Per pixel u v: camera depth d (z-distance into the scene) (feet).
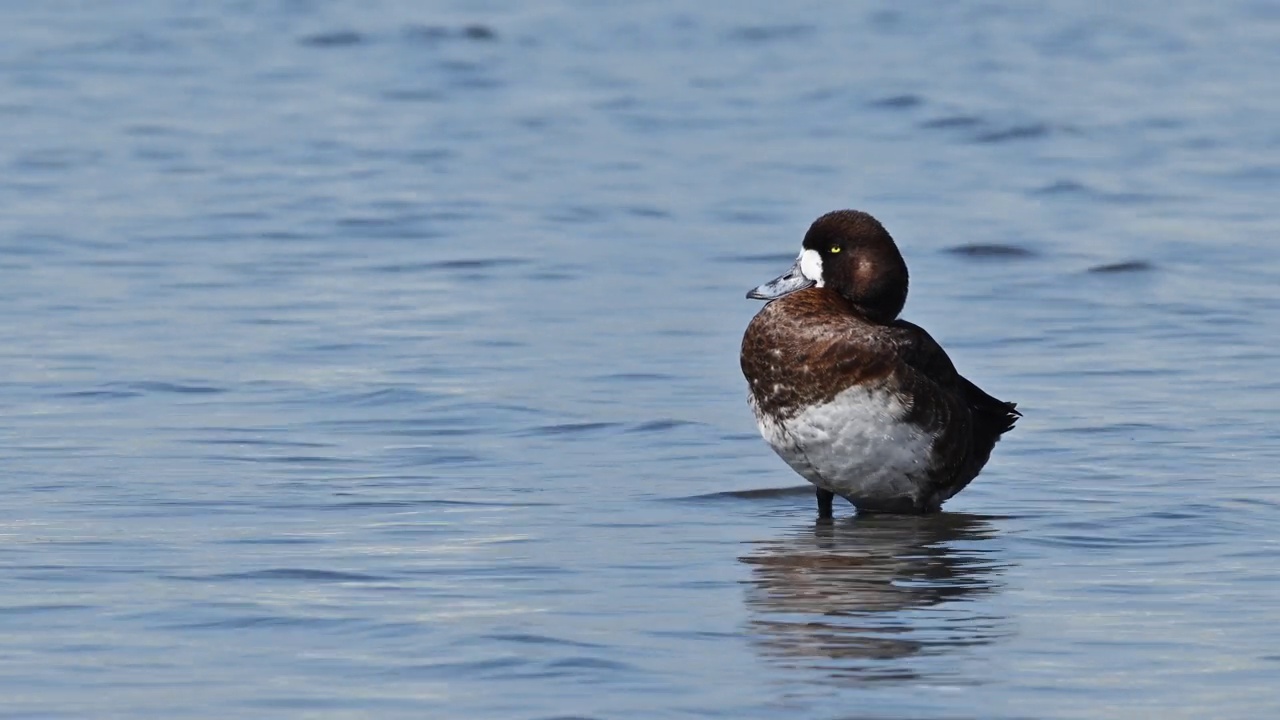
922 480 33.83
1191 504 34.12
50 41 119.75
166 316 52.54
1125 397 43.91
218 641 25.32
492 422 41.14
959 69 113.60
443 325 51.98
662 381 45.55
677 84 107.65
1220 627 26.27
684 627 26.18
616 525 32.78
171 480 35.47
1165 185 77.05
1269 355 48.42
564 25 132.16
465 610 26.86
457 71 111.45
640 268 60.90
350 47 120.37
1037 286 58.65
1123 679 23.99
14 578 28.37
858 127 93.45
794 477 37.01
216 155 83.15
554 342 49.98
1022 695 23.36
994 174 80.38
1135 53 120.67
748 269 60.95
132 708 22.75
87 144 85.30
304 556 29.89
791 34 128.88
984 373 46.93
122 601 27.14
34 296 55.16
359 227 67.41
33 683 23.62
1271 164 81.61
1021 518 33.50
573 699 23.07
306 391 43.83
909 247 65.05
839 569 29.78
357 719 22.38
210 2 140.15
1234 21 135.33
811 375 33.35
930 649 25.29
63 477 35.60
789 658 24.76
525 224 68.54
